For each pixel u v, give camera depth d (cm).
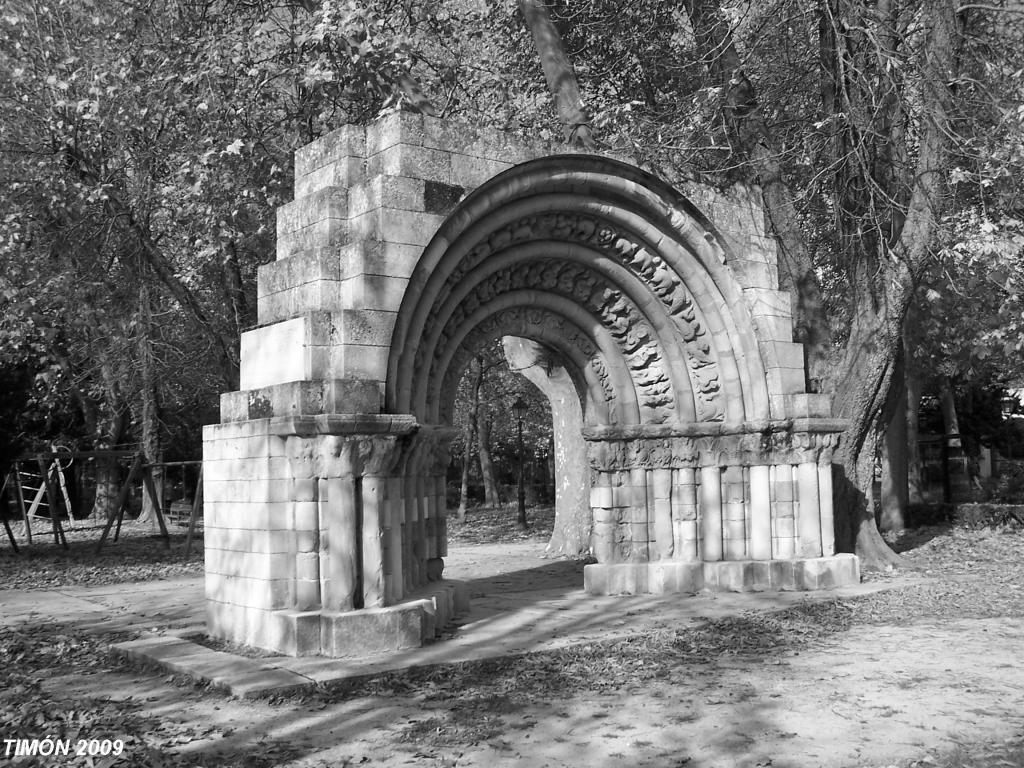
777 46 1905
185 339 2788
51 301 2153
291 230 1229
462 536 3014
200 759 702
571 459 2234
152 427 3175
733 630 1181
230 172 1886
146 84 1867
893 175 1756
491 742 739
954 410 3456
